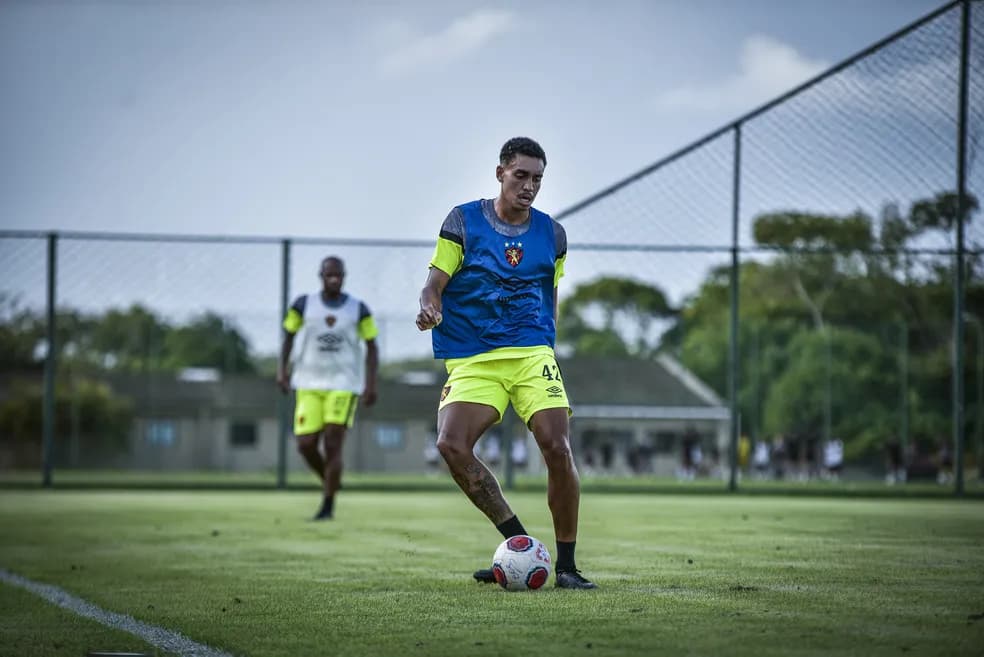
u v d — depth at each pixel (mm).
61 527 16875
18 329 60469
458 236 9266
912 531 14930
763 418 78562
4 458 65688
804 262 76250
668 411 85562
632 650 6254
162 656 6586
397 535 15086
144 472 70375
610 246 29125
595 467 83875
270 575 10539
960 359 26203
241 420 73375
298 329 19375
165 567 11406
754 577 9617
